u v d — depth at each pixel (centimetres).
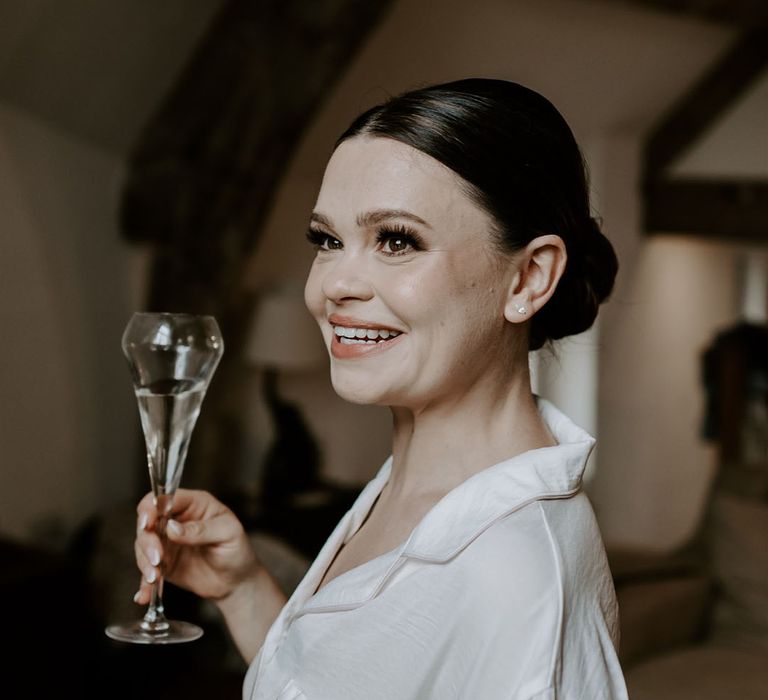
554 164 95
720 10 583
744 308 770
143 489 467
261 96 450
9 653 334
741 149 663
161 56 418
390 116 92
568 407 672
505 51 541
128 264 461
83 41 378
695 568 381
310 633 93
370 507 110
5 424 398
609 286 107
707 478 754
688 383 740
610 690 84
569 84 595
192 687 353
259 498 500
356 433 568
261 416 521
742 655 346
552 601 82
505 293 94
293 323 513
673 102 660
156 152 450
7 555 367
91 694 350
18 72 374
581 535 89
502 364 97
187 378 103
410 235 90
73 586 365
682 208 673
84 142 431
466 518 88
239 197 464
